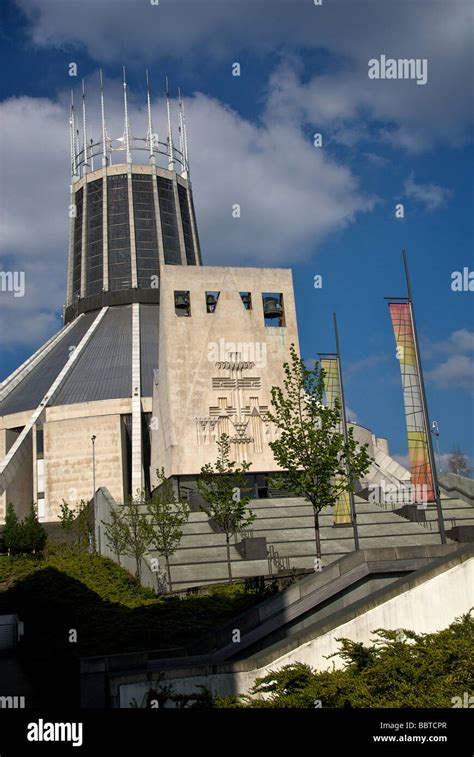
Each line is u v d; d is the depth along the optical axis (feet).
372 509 197.88
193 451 212.84
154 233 415.03
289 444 137.28
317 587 78.48
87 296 405.59
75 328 390.83
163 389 227.81
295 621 77.51
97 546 204.44
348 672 61.21
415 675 57.67
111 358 336.90
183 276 224.33
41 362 362.12
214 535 174.09
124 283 403.54
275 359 223.10
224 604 124.26
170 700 62.64
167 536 150.41
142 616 122.93
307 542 168.14
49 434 277.03
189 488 212.02
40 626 131.34
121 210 416.05
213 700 61.46
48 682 93.09
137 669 68.23
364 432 297.53
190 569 152.35
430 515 191.93
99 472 270.87
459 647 60.34
